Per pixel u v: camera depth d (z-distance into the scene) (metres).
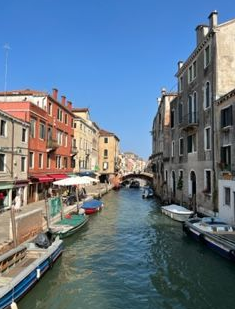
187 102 25.70
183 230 17.67
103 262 12.76
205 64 21.48
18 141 21.56
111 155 65.88
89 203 26.92
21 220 12.89
